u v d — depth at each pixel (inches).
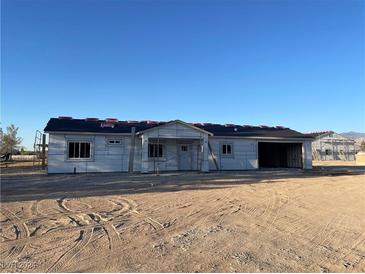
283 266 186.2
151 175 784.3
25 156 1841.8
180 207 362.6
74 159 836.6
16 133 1612.9
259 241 234.8
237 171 959.0
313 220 304.3
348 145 2020.2
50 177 726.5
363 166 1315.2
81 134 842.8
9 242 227.3
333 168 1130.7
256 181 659.4
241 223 290.4
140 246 220.7
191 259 196.2
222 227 274.7
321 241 236.4
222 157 989.2
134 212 333.1
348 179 732.0
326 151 1961.1
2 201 397.1
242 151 1013.2
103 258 196.5
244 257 200.7
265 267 184.2
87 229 263.7
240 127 1195.3
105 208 353.4
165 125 869.8
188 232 257.8
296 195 466.3
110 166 867.4
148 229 265.9
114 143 876.6
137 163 890.7
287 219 308.0
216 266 185.2
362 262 194.5
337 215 327.6
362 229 271.4
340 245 227.0
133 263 188.9
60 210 340.8
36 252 206.2
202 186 561.0
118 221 292.5
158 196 442.3
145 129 938.7
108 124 970.1
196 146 977.5
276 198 435.8
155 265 185.9
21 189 510.9
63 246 219.1
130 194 459.8
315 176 804.6
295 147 1122.7
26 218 301.7
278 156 1216.8
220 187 549.6
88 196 439.5
